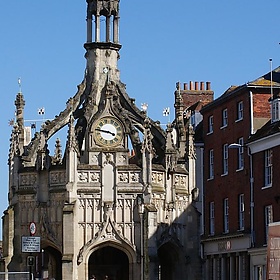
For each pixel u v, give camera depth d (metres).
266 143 74.94
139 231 72.44
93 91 78.81
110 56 80.31
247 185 80.25
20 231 74.69
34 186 74.44
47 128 76.00
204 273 79.94
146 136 73.88
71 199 72.00
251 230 78.12
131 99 79.25
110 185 72.81
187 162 77.38
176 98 82.00
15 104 78.44
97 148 73.44
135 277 72.12
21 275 62.19
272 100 76.38
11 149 77.38
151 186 73.12
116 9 80.88
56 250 77.62
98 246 72.19
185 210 76.44
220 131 87.75
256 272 76.50
